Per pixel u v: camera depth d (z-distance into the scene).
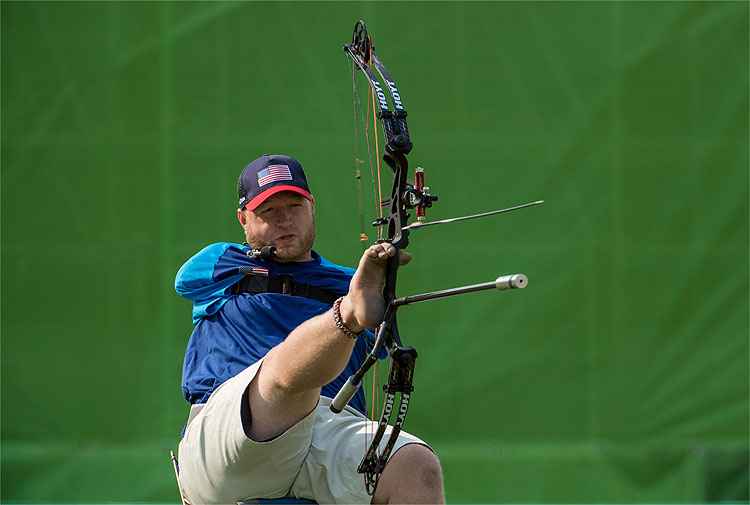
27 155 27.59
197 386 14.51
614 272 27.14
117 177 27.59
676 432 26.95
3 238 27.55
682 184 27.17
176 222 27.52
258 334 14.70
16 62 27.55
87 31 27.56
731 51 27.20
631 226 27.19
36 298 27.59
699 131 27.19
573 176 27.16
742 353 26.98
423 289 27.08
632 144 27.19
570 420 27.00
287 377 12.45
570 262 27.14
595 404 27.00
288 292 14.99
